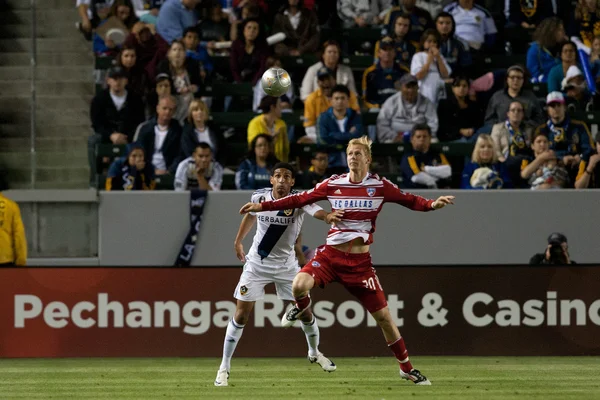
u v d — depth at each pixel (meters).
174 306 33.97
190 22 47.91
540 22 48.62
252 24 45.91
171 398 23.02
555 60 47.28
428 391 24.12
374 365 31.42
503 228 41.12
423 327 34.09
